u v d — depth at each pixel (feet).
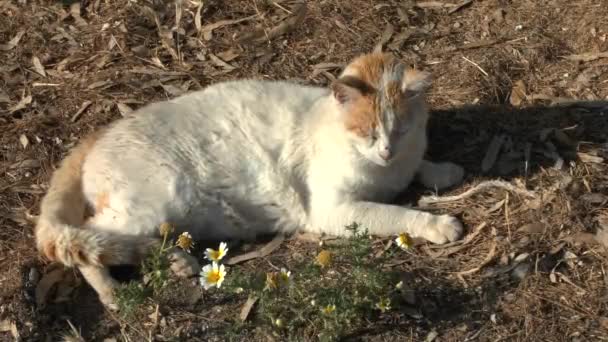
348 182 6.30
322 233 6.38
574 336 5.79
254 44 7.39
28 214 6.55
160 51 7.40
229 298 6.10
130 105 7.09
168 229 6.06
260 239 6.45
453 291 6.00
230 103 6.45
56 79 7.26
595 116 6.73
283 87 6.56
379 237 6.29
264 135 6.36
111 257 6.11
